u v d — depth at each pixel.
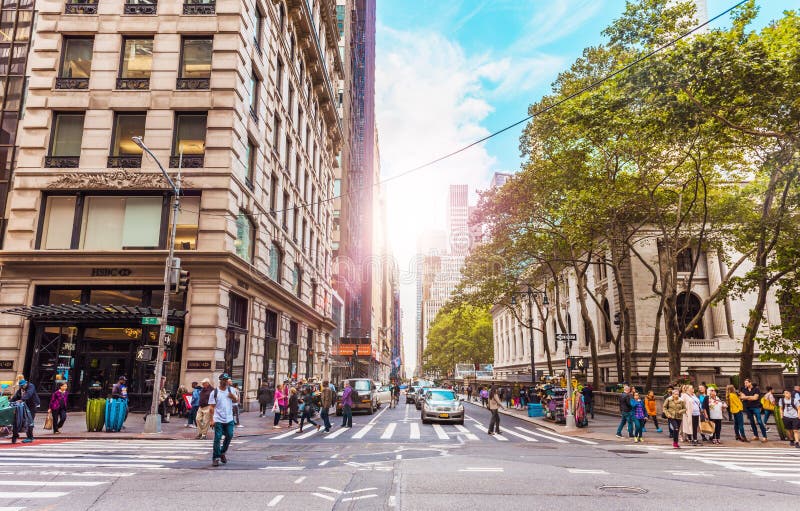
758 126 18.03
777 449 14.91
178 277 17.52
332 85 53.25
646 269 37.66
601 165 27.64
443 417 22.77
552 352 58.12
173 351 21.88
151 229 23.05
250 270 25.12
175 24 24.36
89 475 9.11
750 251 26.17
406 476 9.33
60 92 23.78
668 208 28.95
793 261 20.55
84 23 24.42
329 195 51.69
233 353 24.45
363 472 9.75
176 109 23.59
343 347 63.12
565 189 27.56
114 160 23.17
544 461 11.59
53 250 22.06
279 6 32.41
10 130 27.94
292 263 34.78
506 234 32.88
